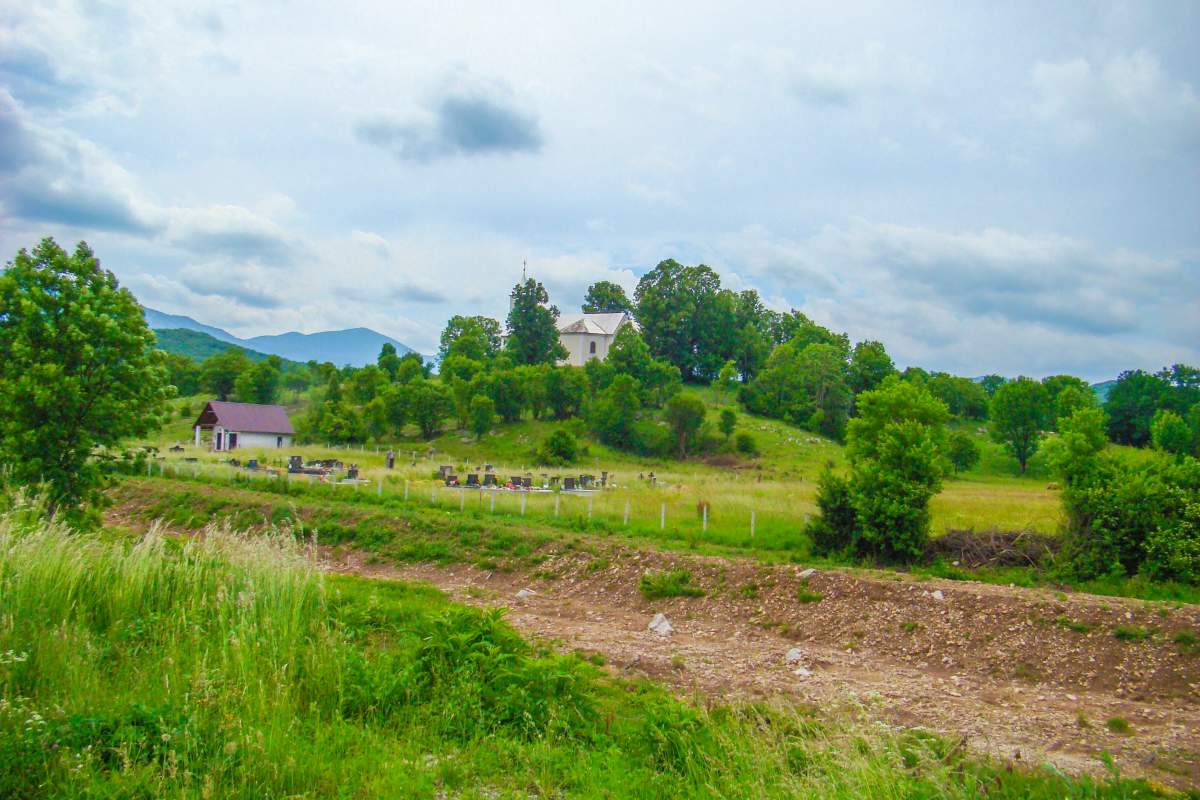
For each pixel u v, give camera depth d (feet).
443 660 29.68
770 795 20.93
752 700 33.32
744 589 55.06
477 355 377.30
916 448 65.51
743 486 135.95
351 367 378.94
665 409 271.28
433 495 97.55
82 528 54.95
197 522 87.56
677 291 426.51
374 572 69.21
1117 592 55.52
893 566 64.49
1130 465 63.98
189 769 19.84
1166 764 28.04
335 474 126.11
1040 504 105.70
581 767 23.68
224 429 227.61
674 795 22.03
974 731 31.42
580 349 384.68
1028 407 249.75
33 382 53.26
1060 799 23.31
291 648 28.35
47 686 23.89
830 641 46.83
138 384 58.85
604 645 44.06
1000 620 44.91
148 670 26.45
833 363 330.95
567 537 71.82
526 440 250.78
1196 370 294.46
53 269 58.03
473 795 21.17
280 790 20.02
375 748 23.25
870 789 20.58
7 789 17.99
